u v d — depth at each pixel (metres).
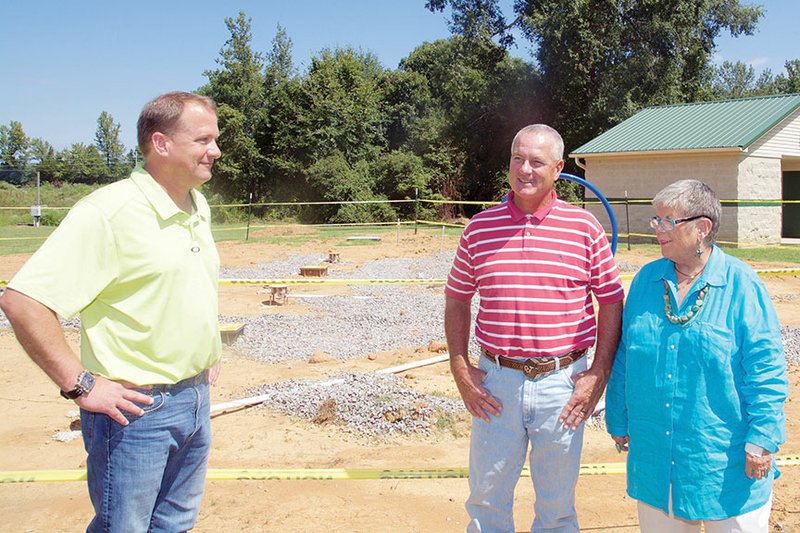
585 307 3.21
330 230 31.28
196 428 2.98
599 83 36.56
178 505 3.10
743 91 66.38
